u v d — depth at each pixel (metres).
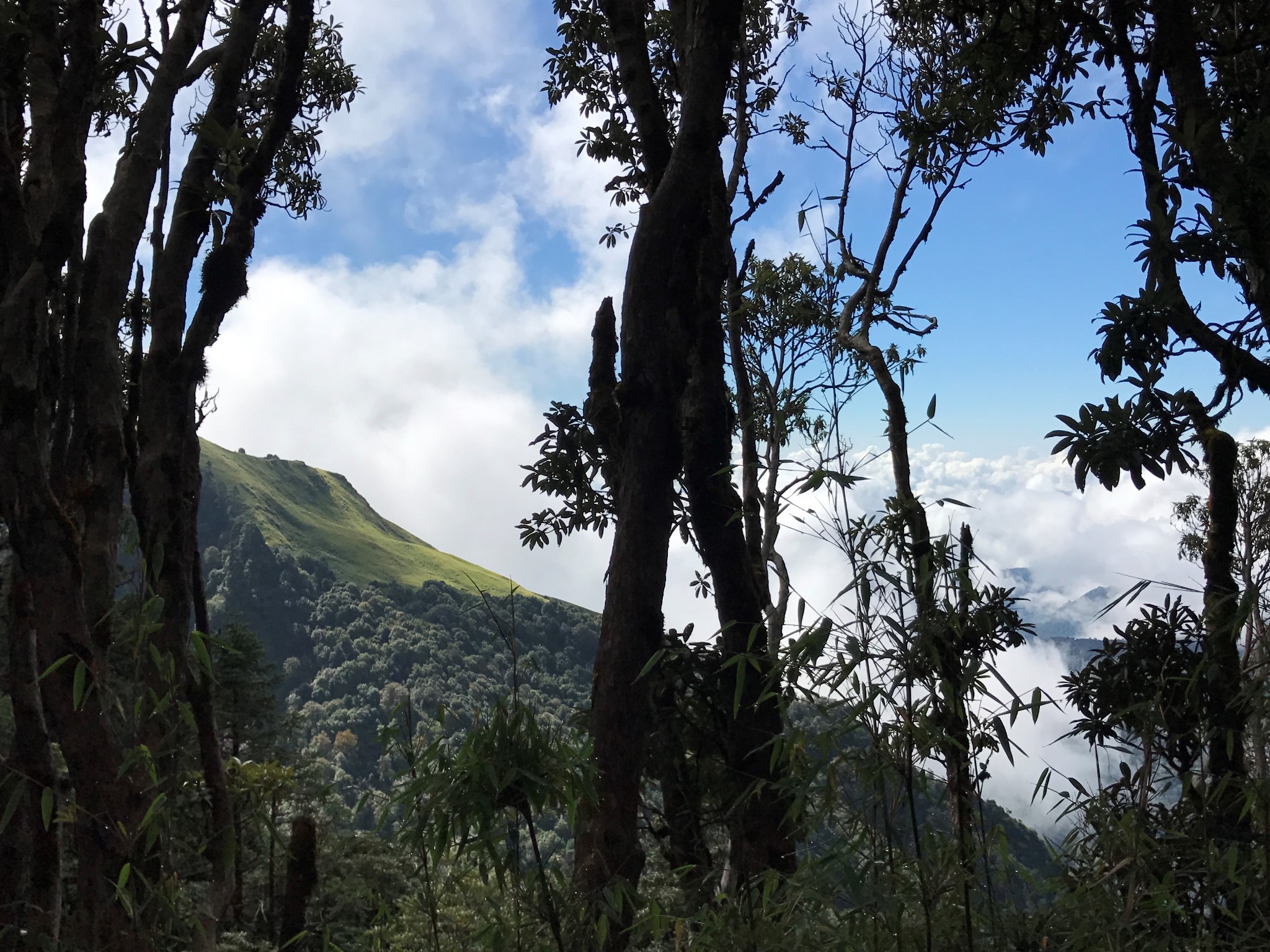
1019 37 6.36
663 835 5.03
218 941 5.31
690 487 5.84
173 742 3.27
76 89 3.86
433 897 1.93
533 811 1.87
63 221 3.61
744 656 1.96
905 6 9.66
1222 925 1.77
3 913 3.22
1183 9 4.57
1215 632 1.97
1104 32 5.48
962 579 1.67
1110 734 1.85
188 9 4.96
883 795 1.74
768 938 1.83
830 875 1.75
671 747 4.74
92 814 2.74
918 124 7.65
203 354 5.15
